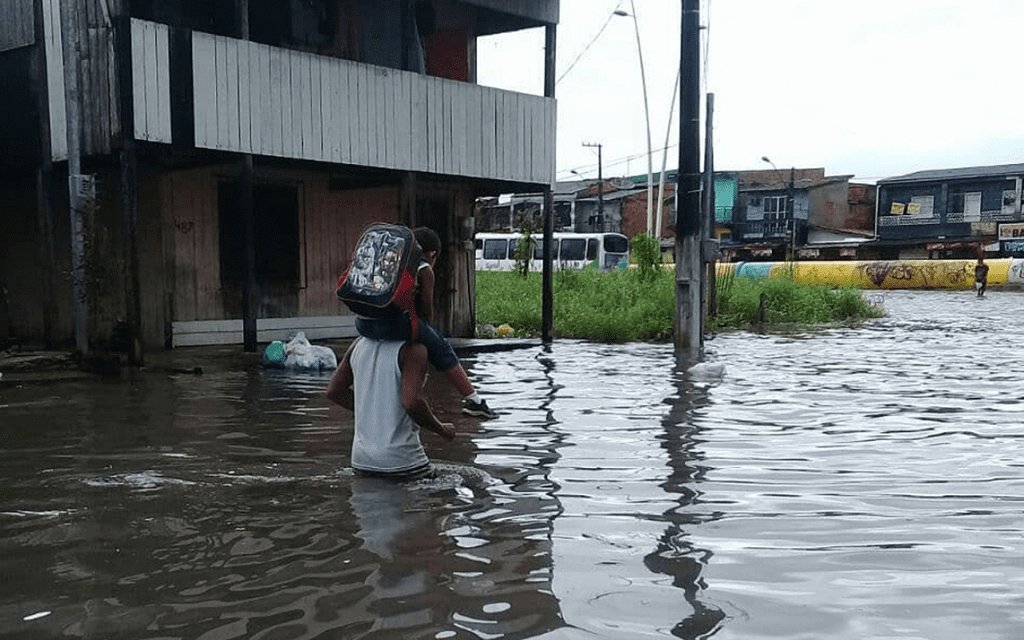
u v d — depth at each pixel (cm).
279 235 1316
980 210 4791
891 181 5034
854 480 438
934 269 4109
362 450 443
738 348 1253
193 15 1197
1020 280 3906
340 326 1404
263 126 1097
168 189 1179
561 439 548
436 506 385
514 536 341
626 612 264
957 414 653
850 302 2117
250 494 405
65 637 244
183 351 1139
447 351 464
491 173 1380
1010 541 337
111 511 374
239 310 1270
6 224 1322
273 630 248
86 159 1062
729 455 500
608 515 372
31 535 339
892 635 247
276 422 613
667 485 427
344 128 1188
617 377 891
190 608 265
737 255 5359
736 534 345
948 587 287
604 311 1619
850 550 326
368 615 260
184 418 629
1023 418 633
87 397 739
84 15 1025
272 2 1274
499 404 700
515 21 1508
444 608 266
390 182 1316
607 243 4006
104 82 1007
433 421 444
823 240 5391
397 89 1252
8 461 478
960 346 1290
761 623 256
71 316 1230
